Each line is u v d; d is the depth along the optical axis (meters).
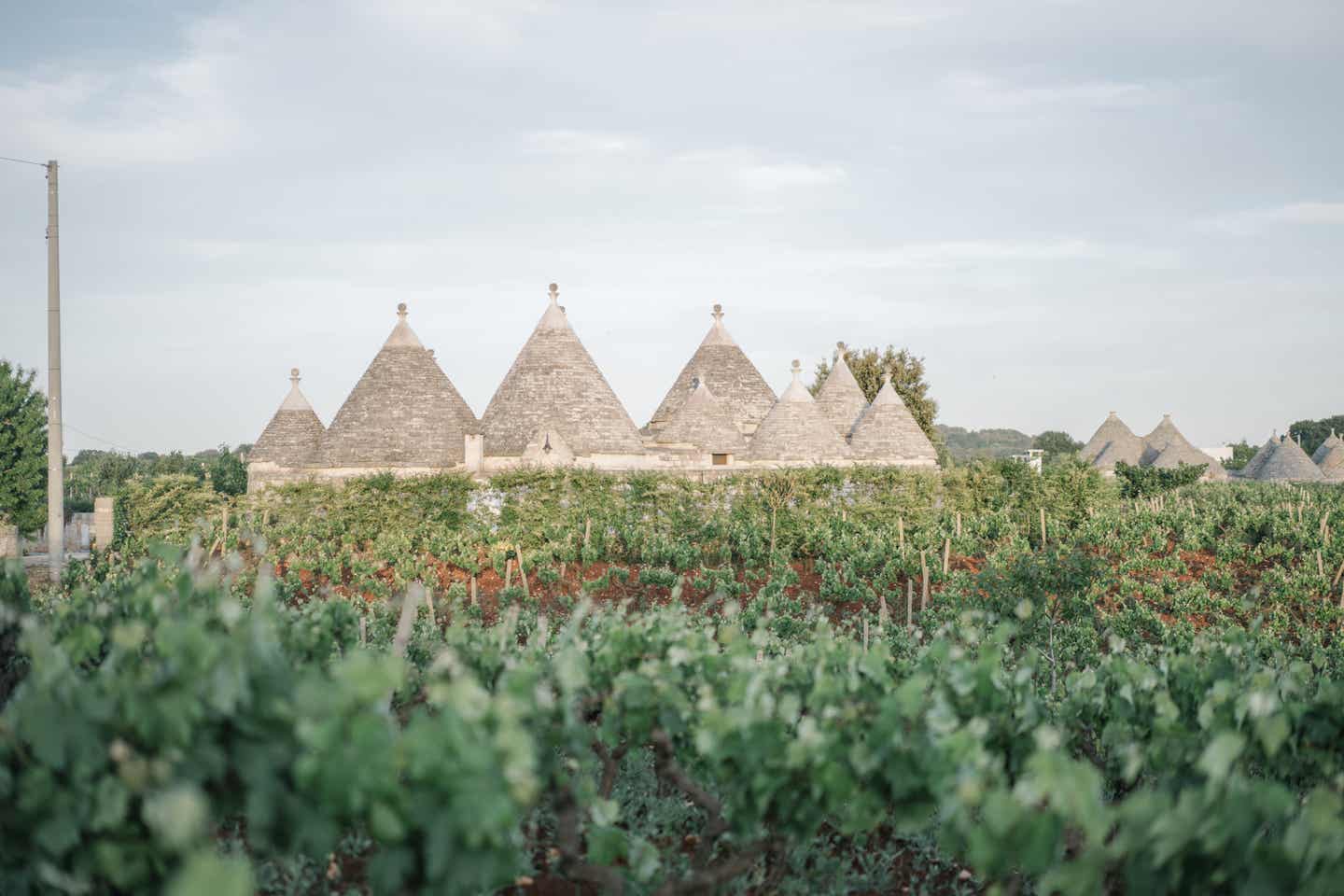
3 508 45.66
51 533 21.78
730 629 7.42
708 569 22.30
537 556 23.56
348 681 4.53
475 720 4.80
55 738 4.60
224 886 3.53
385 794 4.45
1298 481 62.72
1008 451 150.38
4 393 45.56
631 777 9.69
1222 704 7.06
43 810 4.61
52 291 22.12
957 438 171.25
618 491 27.39
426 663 11.21
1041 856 4.81
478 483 26.59
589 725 7.93
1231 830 4.79
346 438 32.50
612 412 34.25
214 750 4.64
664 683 6.80
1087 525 29.52
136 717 4.59
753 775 6.12
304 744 4.77
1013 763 6.99
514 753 4.78
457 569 23.73
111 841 4.67
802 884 7.73
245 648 4.82
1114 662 8.32
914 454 38.78
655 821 8.64
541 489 26.81
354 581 21.97
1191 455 66.81
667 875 7.56
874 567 23.95
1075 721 8.19
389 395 33.00
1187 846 4.86
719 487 28.03
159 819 4.23
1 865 4.82
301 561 22.58
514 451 32.91
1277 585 23.84
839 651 7.81
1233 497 41.69
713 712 6.14
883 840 9.18
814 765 5.90
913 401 73.06
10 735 4.68
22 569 8.31
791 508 28.52
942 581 22.97
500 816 4.48
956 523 28.70
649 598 21.58
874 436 39.03
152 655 5.96
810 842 8.47
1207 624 21.56
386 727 4.62
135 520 26.94
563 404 33.66
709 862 7.89
